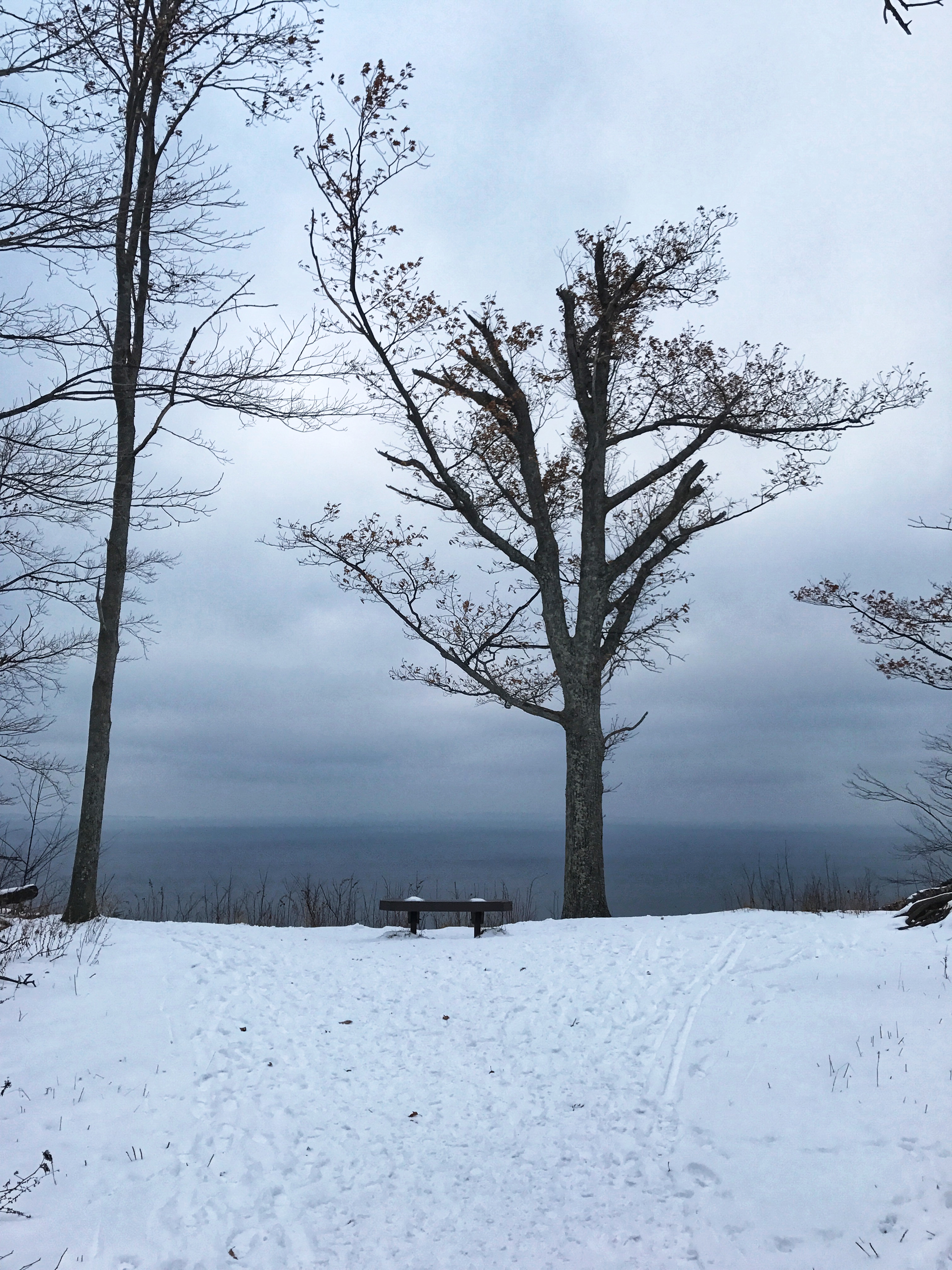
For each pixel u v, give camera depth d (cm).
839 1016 655
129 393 746
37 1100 577
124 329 1097
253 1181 518
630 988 827
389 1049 729
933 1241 399
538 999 832
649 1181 497
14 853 1110
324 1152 555
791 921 1035
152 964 853
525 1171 524
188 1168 524
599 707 1449
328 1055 705
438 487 1505
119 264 1102
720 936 980
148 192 991
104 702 1079
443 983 912
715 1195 471
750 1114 544
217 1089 625
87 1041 665
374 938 1170
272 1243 459
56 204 586
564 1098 620
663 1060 657
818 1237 421
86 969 819
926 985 690
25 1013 702
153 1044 676
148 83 895
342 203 1309
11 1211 460
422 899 1196
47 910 1102
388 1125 592
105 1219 468
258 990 836
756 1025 677
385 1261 442
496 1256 441
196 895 1642
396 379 1407
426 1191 509
